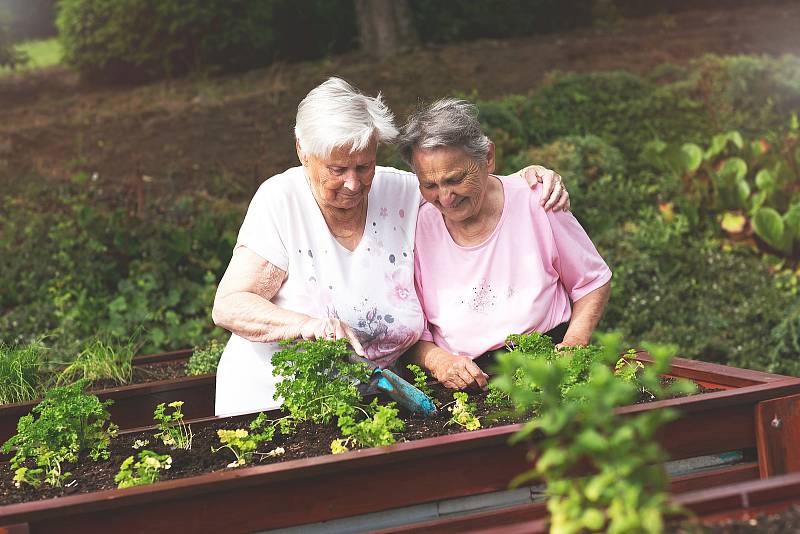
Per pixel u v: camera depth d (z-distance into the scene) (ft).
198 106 33.01
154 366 17.21
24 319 21.31
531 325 12.04
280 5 38.99
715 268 23.06
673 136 29.50
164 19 37.01
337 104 10.67
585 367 10.39
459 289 12.29
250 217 11.84
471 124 11.16
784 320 20.31
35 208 26.45
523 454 9.11
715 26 41.91
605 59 36.76
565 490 6.00
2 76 40.52
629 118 29.96
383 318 11.86
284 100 33.30
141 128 31.65
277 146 30.60
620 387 5.90
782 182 25.43
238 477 8.20
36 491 9.38
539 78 34.86
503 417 10.49
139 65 37.29
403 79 34.81
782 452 10.03
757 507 6.66
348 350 10.81
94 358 16.48
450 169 11.05
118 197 27.09
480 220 12.17
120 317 21.06
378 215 12.19
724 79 32.04
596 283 12.44
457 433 9.22
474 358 12.31
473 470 8.95
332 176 10.86
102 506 7.89
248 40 37.55
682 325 21.04
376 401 10.67
